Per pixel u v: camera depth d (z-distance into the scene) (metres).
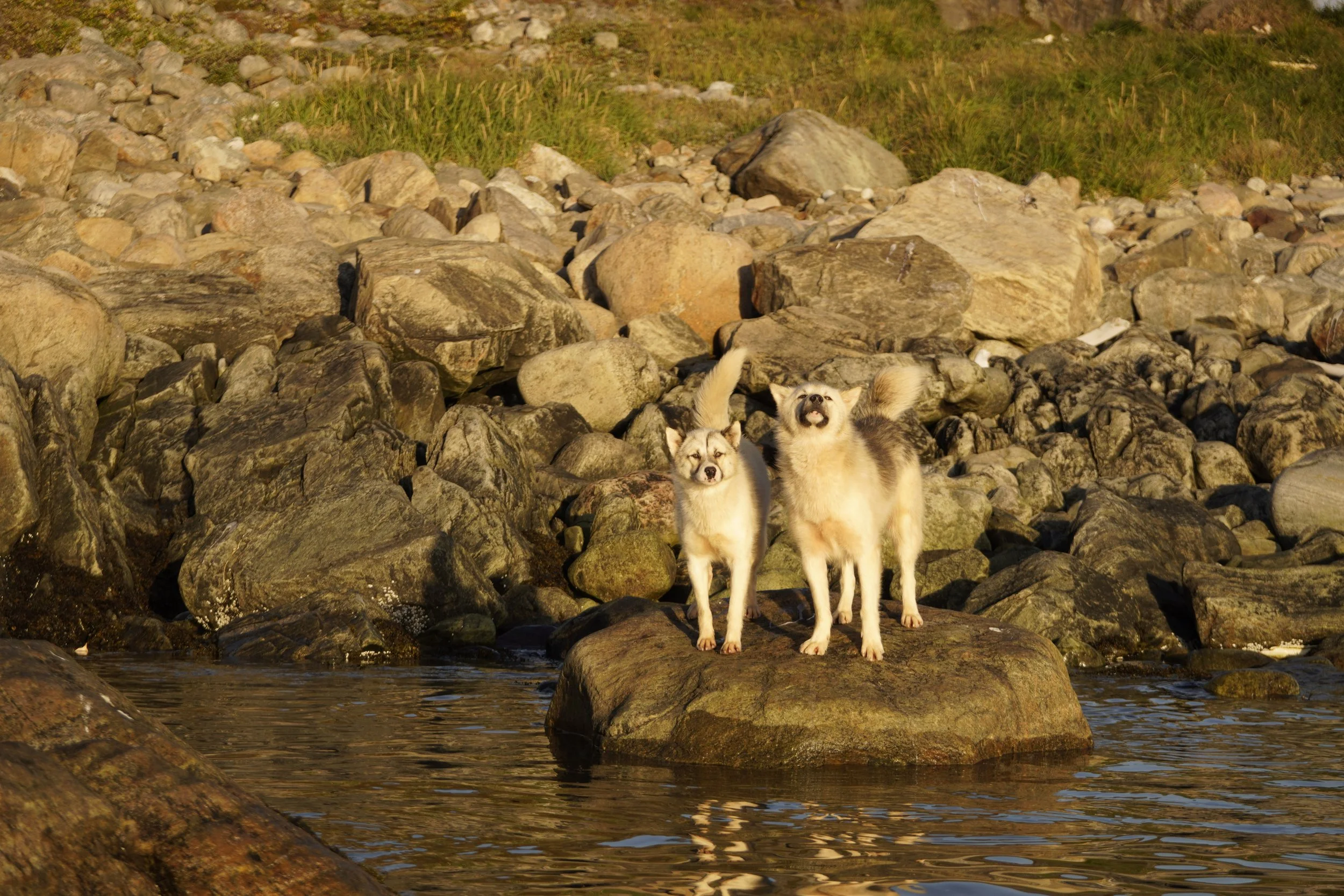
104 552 11.66
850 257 18.56
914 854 4.93
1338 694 9.20
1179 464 15.50
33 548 11.39
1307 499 13.43
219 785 3.96
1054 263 19.30
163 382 14.66
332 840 5.05
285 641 10.54
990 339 19.19
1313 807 5.78
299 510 12.06
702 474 7.27
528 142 26.06
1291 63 32.16
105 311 14.35
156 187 21.77
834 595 9.13
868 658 7.29
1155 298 20.52
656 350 17.75
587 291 19.64
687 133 28.55
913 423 16.11
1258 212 24.78
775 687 7.05
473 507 12.84
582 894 4.38
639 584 12.46
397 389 15.28
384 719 7.84
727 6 37.28
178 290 16.73
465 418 14.09
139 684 8.98
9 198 20.17
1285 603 11.10
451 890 4.41
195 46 29.52
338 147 25.27
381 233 20.61
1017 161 26.31
